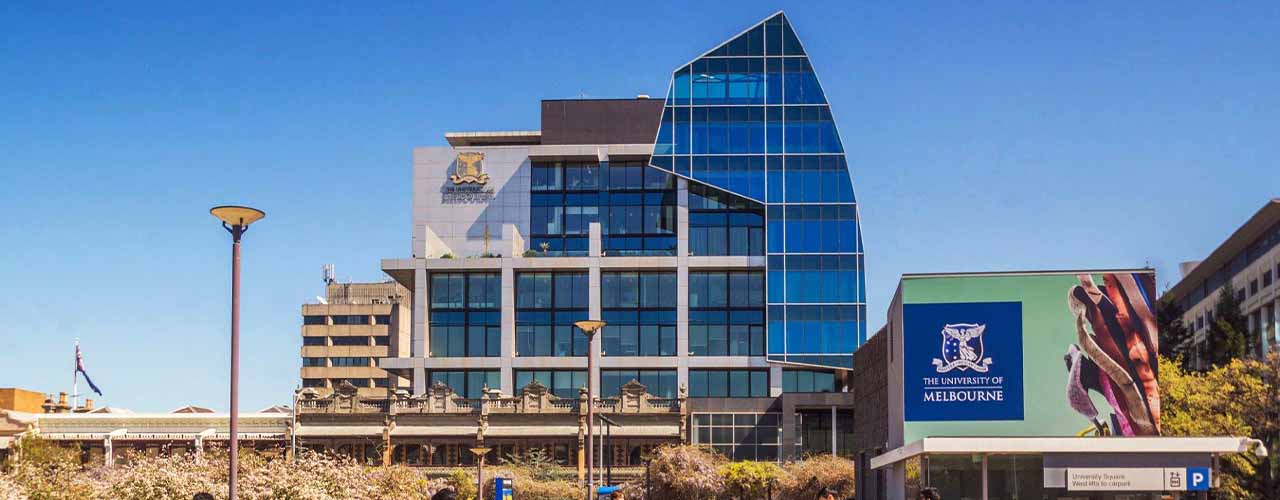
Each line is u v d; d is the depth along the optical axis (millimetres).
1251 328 94312
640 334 119562
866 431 61031
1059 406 40781
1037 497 36875
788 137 120188
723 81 121375
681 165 120000
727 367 117812
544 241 124188
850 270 117688
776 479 81875
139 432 117062
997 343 41188
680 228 120688
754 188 119438
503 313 119000
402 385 126938
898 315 44219
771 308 117250
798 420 112375
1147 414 40438
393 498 59125
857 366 64625
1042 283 41312
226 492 46844
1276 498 54562
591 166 125125
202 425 117062
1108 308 41000
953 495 37375
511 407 110875
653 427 110188
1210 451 36188
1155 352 40625
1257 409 54469
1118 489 36250
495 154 126062
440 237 125000
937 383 41281
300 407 112438
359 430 111062
